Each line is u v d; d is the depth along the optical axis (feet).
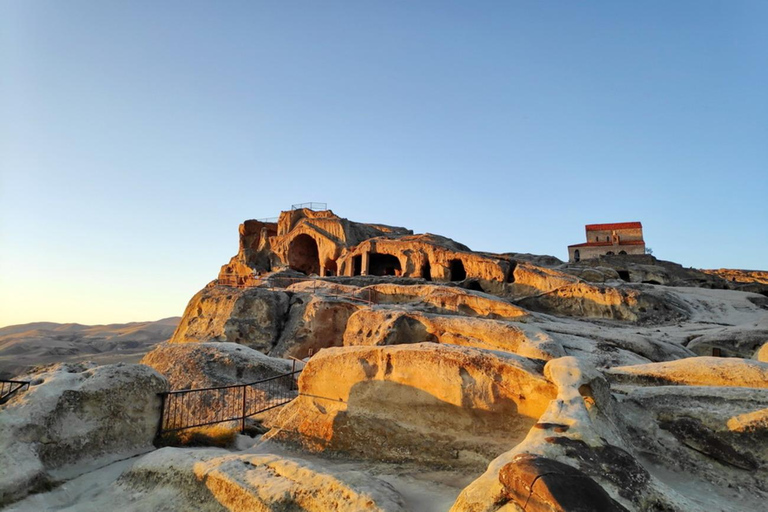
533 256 155.74
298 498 20.68
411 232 201.46
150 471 26.14
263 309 98.48
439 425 27.61
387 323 59.88
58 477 26.86
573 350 55.16
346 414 30.78
